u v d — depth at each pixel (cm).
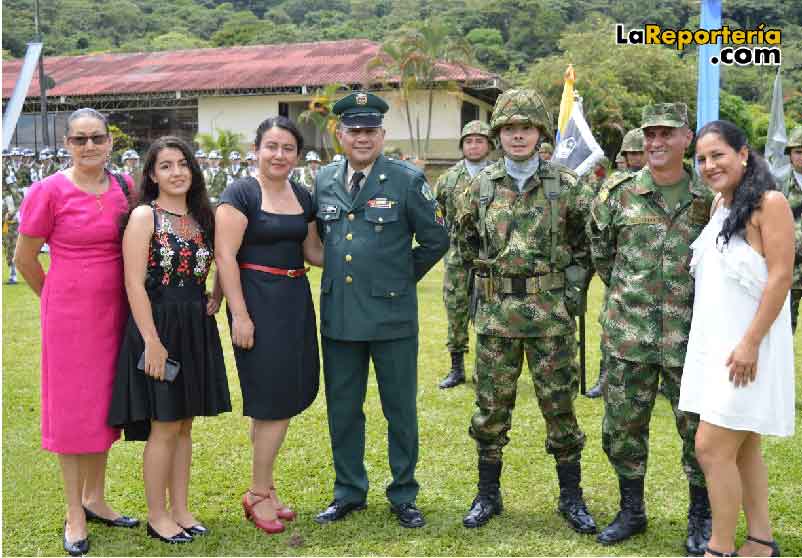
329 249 375
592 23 4550
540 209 358
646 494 403
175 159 346
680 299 340
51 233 345
